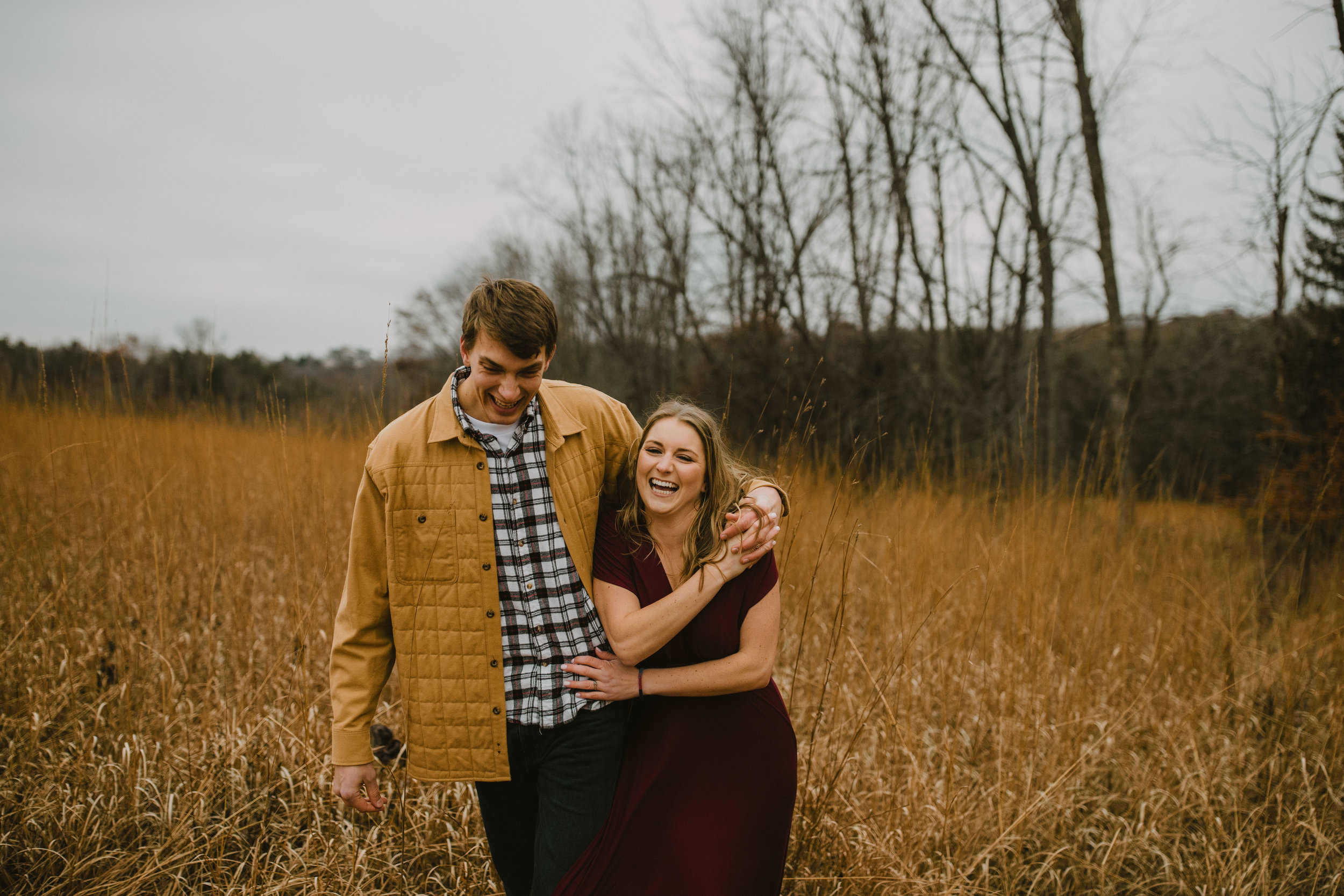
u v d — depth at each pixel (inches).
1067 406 580.7
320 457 169.9
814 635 138.6
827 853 83.5
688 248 515.8
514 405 55.6
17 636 107.3
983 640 113.8
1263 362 366.6
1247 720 112.3
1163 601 146.9
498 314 51.5
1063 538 138.9
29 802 83.6
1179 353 542.3
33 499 151.2
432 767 60.6
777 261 416.2
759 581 60.9
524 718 60.0
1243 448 463.8
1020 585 128.6
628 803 59.6
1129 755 108.2
